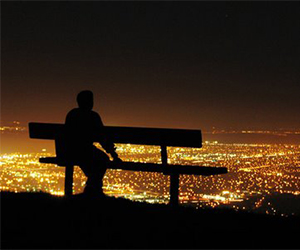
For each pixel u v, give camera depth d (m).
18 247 6.80
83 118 10.37
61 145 10.80
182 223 8.35
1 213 8.16
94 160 10.17
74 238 7.21
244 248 7.40
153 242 7.30
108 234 7.47
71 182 10.68
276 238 7.98
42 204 8.75
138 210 8.93
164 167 9.78
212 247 7.32
